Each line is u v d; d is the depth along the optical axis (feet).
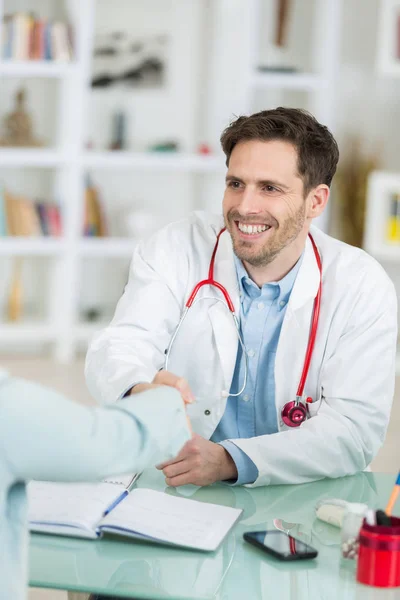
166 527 5.93
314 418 7.64
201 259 8.48
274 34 22.66
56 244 21.21
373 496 7.02
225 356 8.15
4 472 4.23
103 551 5.69
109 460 4.37
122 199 22.98
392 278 22.88
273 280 8.12
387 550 5.29
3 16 21.18
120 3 22.56
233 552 5.74
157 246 8.62
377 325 8.01
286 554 5.62
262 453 7.17
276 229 7.61
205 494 6.94
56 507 6.09
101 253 21.63
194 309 8.32
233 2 21.44
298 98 23.00
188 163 21.63
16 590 4.42
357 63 22.72
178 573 5.41
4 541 4.36
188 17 22.72
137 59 22.71
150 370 7.68
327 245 8.43
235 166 7.57
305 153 7.55
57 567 5.43
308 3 22.66
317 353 8.06
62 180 21.38
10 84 21.93
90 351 8.05
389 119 22.79
